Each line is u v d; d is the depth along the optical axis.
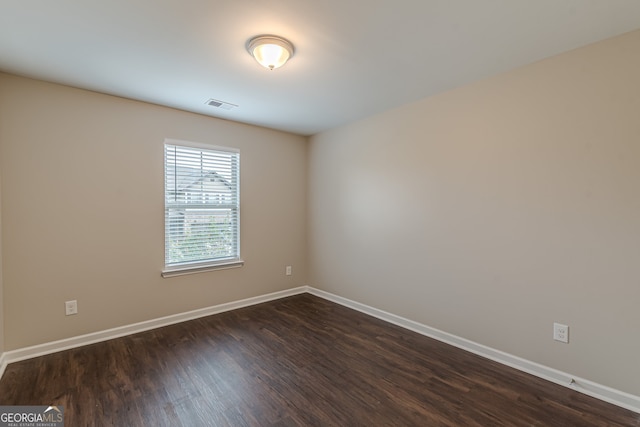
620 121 1.93
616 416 1.85
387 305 3.40
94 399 1.98
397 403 1.97
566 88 2.13
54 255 2.62
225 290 3.70
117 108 2.92
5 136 2.41
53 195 2.61
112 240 2.90
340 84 2.67
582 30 1.87
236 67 2.34
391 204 3.34
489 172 2.54
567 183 2.14
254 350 2.68
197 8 1.65
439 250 2.91
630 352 1.91
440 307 2.91
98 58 2.20
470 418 1.83
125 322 2.99
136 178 3.03
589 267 2.05
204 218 3.54
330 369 2.38
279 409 1.90
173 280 3.29
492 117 2.51
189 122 3.37
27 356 2.50
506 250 2.45
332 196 4.09
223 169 3.69
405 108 3.17
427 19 1.76
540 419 1.82
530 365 2.32
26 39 1.95
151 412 1.87
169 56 2.18
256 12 1.69
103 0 1.58
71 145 2.69
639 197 1.87
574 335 2.12
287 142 4.27
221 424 1.77
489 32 1.89
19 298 2.47
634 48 1.88
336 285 4.05
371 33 1.90
